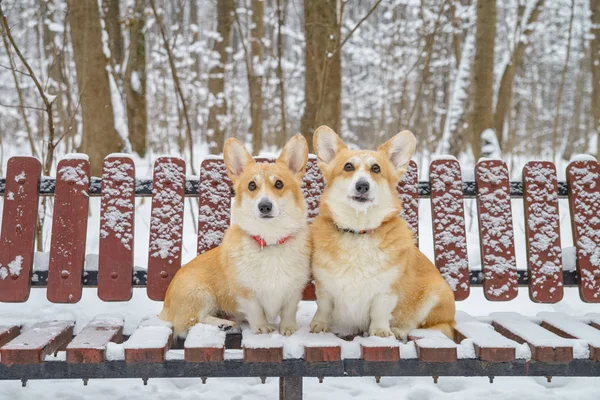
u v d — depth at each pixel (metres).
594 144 8.38
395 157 1.70
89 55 3.20
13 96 8.20
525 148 9.47
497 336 1.43
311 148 3.14
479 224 1.79
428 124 6.66
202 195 1.78
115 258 1.71
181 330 1.61
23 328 1.60
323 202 1.63
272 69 7.81
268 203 1.55
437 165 1.80
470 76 5.36
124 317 1.69
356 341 1.37
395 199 1.62
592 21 5.08
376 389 1.72
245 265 1.58
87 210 1.72
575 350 1.37
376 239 1.57
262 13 5.80
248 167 1.67
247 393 1.67
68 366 1.33
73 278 1.69
